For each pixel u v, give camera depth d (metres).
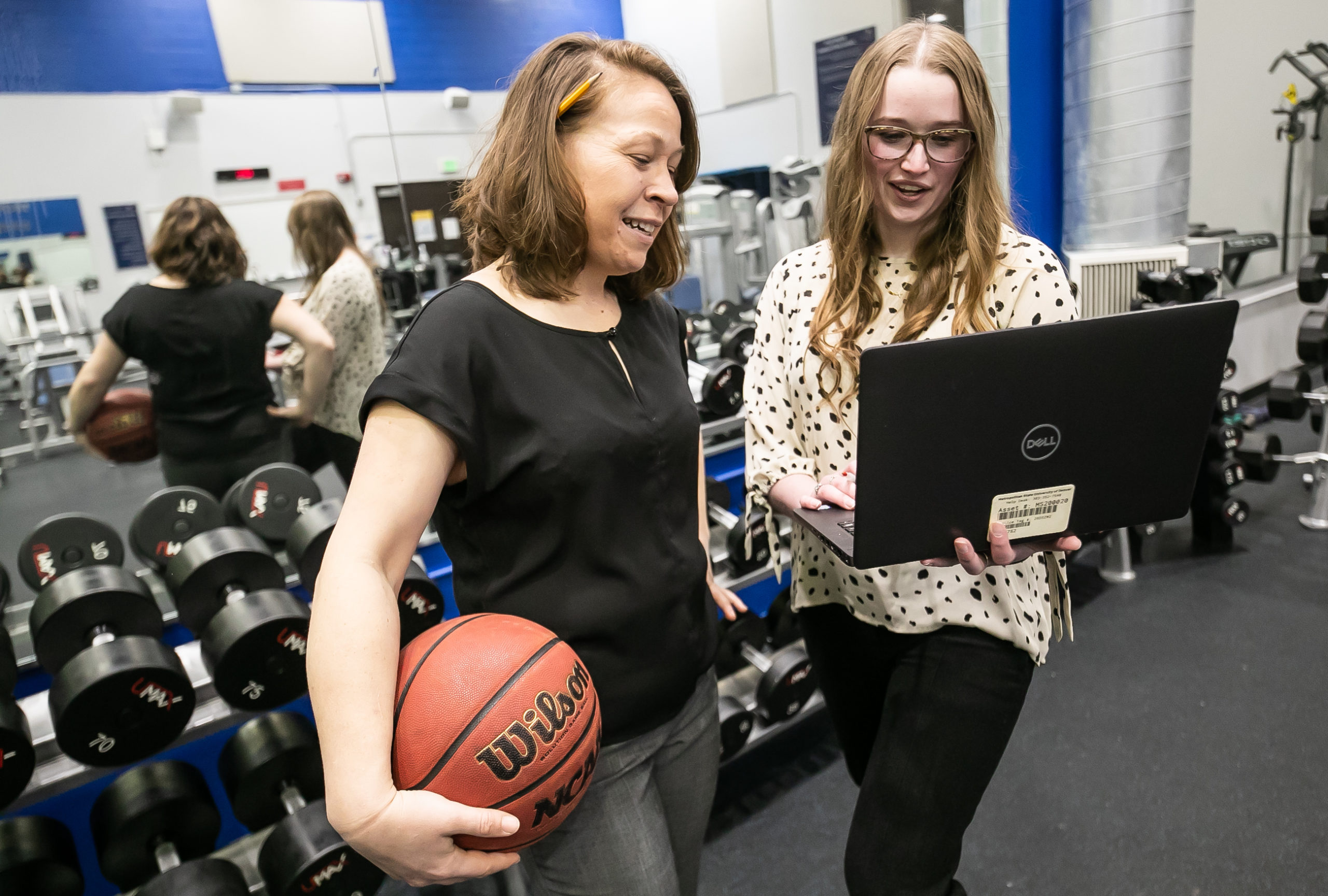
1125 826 1.95
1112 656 2.68
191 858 1.78
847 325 1.25
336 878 1.61
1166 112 3.12
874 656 1.29
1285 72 5.54
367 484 0.82
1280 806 1.95
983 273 1.14
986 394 0.91
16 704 1.51
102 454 2.33
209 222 2.21
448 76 3.17
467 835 0.76
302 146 2.88
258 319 2.35
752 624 2.29
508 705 0.85
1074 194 3.38
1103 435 0.96
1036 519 0.99
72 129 2.43
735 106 4.16
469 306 0.92
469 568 1.01
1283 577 3.06
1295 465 4.14
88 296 2.52
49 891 1.58
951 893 1.24
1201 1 5.23
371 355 2.70
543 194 0.92
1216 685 2.46
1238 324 4.77
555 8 3.42
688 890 1.24
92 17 2.40
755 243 3.87
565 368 0.96
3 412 2.43
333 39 2.87
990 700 1.18
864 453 0.91
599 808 1.04
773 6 4.06
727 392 2.75
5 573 1.94
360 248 2.81
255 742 1.79
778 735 2.44
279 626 1.67
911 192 1.15
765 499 1.38
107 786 1.83
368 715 0.73
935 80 1.08
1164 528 3.62
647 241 0.98
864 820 1.22
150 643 1.61
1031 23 3.35
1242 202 5.70
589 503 0.95
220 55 2.64
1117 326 0.92
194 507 2.17
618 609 0.99
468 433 0.87
